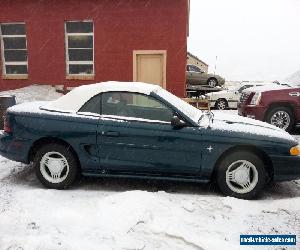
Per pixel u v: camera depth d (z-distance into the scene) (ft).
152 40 41.91
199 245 10.50
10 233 11.28
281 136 14.99
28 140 15.67
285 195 15.61
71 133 15.25
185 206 13.29
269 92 28.76
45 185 15.79
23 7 43.34
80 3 42.45
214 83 65.98
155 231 11.23
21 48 44.88
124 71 42.88
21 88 42.86
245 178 14.80
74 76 43.75
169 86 42.27
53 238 10.86
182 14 41.06
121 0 41.78
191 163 14.88
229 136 14.64
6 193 15.07
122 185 16.46
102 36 42.60
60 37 43.34
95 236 11.09
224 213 13.08
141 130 14.92
